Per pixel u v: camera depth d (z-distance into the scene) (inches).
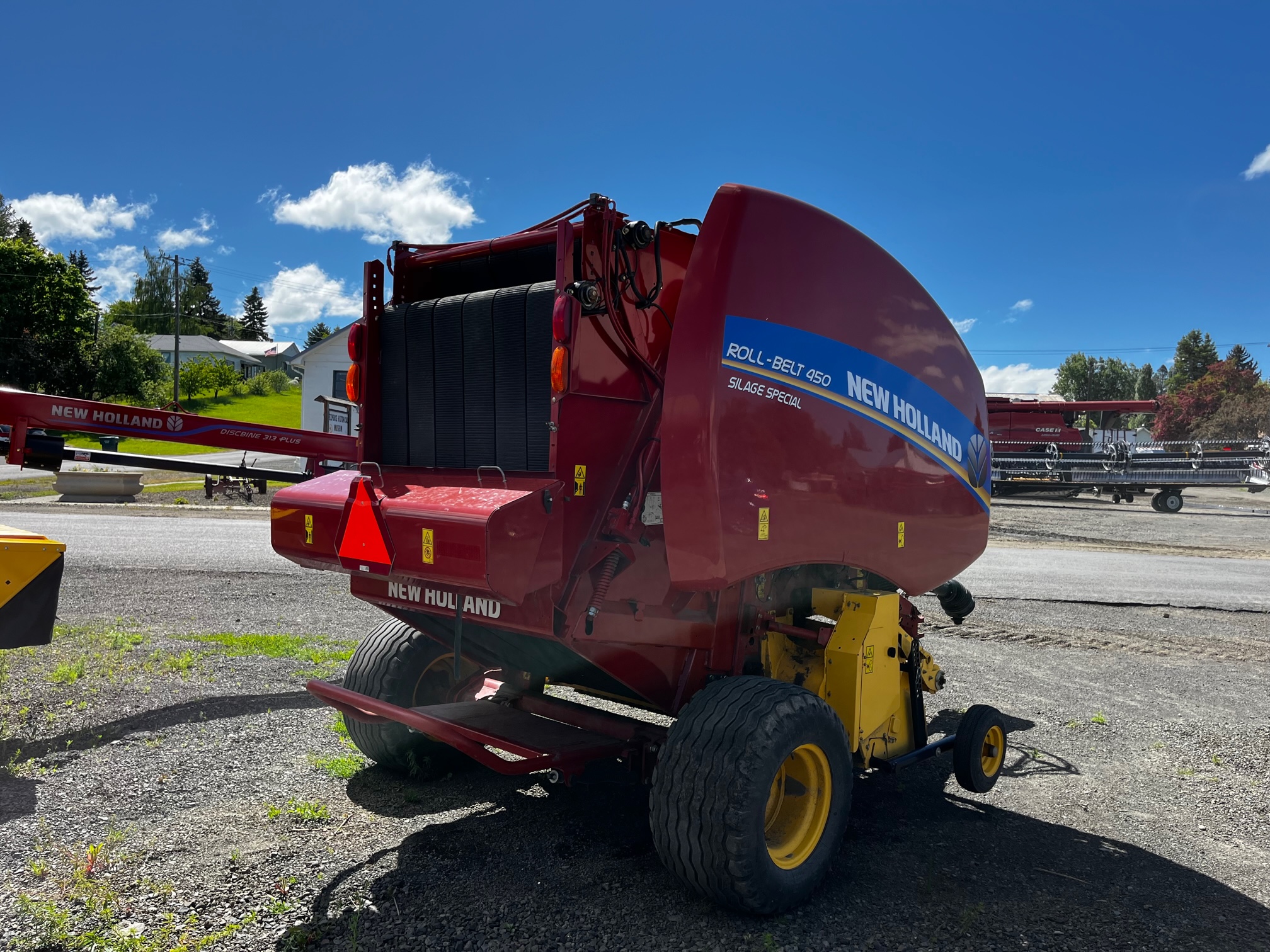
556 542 123.9
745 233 132.6
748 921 123.0
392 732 165.8
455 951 110.9
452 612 136.5
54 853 131.3
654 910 124.5
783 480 137.3
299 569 433.7
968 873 144.6
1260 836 166.9
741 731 121.2
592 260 128.7
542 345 133.9
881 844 156.2
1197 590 506.0
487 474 136.0
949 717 245.3
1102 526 927.7
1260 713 259.3
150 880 124.4
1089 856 154.4
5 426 184.7
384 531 128.6
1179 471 1179.9
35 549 162.6
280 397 3809.1
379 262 159.9
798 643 166.6
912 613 181.9
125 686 222.4
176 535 546.9
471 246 152.3
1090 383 4948.3
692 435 126.8
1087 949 120.3
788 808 133.3
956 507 182.2
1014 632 374.6
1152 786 193.9
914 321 167.8
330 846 139.8
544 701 159.9
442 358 148.6
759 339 133.8
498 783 172.6
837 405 147.9
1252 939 125.3
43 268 2201.0
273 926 114.1
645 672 141.4
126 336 2568.9
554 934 116.4
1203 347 4667.8
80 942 107.2
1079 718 247.1
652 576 138.6
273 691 224.8
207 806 153.1
